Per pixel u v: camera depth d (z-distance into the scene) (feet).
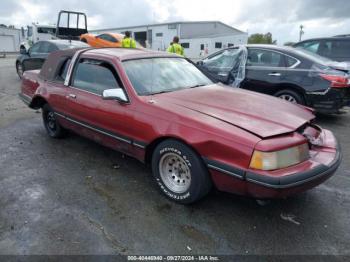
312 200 10.86
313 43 29.37
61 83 14.88
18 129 18.75
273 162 8.28
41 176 12.52
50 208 10.23
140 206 10.41
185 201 10.19
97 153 14.90
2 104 25.49
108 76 12.51
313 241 8.77
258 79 20.98
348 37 27.78
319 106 19.30
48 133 17.17
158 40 127.03
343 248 8.50
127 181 12.16
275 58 20.74
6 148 15.53
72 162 13.89
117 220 9.62
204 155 9.18
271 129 8.98
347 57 27.43
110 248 8.40
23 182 12.00
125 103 11.39
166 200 10.77
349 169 13.44
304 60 19.75
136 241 8.69
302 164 8.82
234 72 22.04
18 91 31.55
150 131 10.44
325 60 20.79
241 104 10.94
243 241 8.73
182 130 9.58
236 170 8.59
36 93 16.38
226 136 8.81
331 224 9.54
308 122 10.30
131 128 11.14
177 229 9.22
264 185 8.18
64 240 8.68
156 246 8.51
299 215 9.97
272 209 10.27
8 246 8.44
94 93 12.89
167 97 11.33
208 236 8.93
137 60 12.94
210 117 9.67
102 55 13.11
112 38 51.37
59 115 15.14
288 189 8.20
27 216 9.78
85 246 8.46
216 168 9.01
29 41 73.26
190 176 9.78
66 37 46.96
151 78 12.46
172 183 10.61
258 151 8.30
